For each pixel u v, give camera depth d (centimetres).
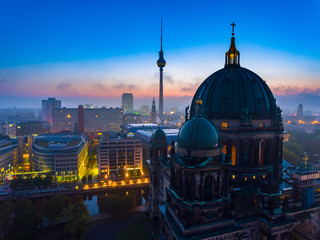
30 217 8831
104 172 18562
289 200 5978
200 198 4416
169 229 5172
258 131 6356
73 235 8869
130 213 10738
